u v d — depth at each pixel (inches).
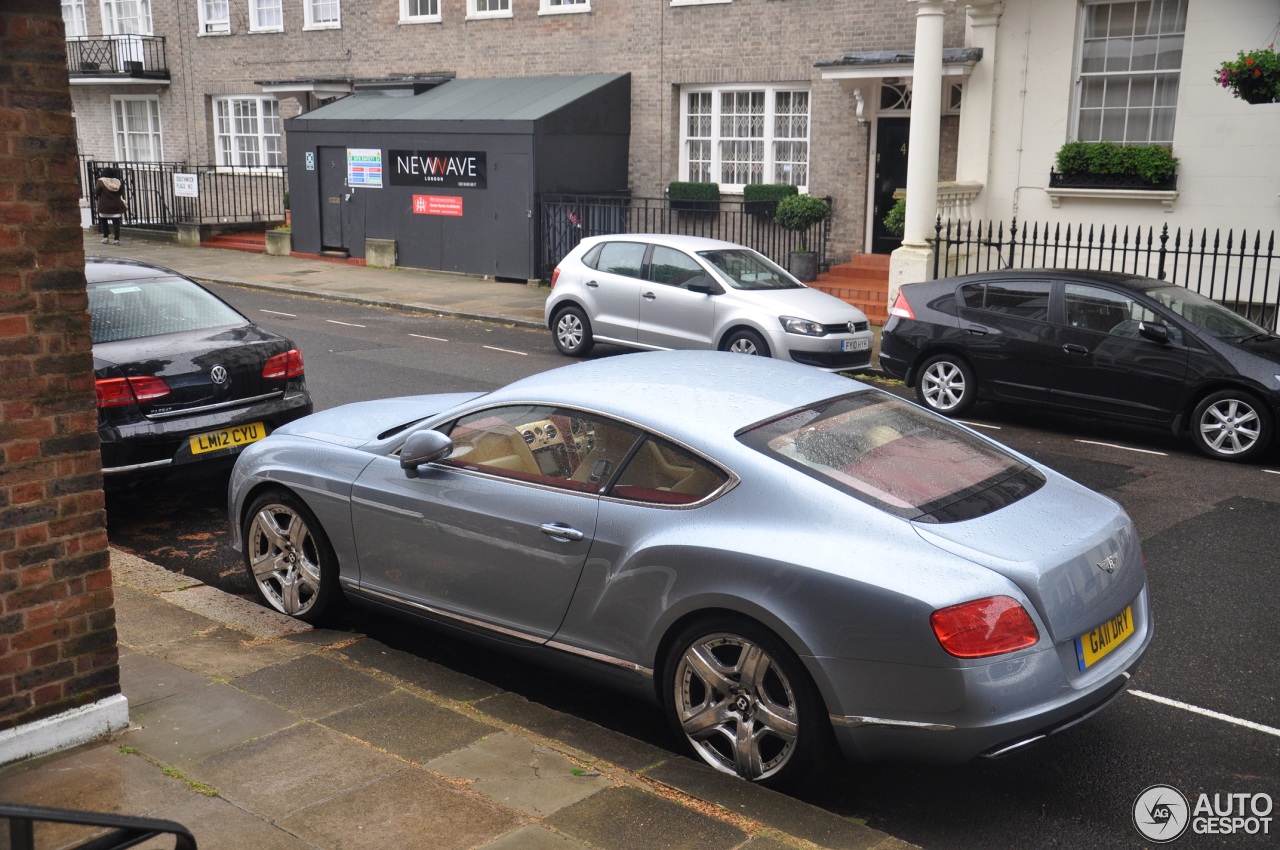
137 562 269.0
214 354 305.1
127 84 1258.0
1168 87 598.9
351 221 952.3
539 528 187.2
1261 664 219.5
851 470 173.2
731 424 179.9
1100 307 410.9
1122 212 618.2
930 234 617.3
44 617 163.2
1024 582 155.3
